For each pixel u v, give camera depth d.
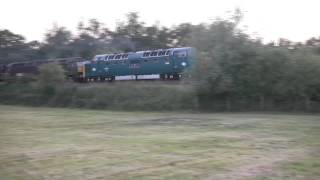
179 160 19.95
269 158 20.44
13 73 82.19
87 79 73.19
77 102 63.59
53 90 67.62
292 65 51.22
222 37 54.22
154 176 16.78
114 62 69.44
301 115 46.00
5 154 22.02
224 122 39.03
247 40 53.31
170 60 62.62
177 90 56.62
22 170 18.17
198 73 53.47
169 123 38.84
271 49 51.97
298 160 19.81
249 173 17.23
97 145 24.88
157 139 27.45
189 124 37.75
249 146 24.27
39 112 53.78
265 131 31.94
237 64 52.28
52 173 17.52
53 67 69.31
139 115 48.44
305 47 54.06
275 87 51.69
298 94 51.31
